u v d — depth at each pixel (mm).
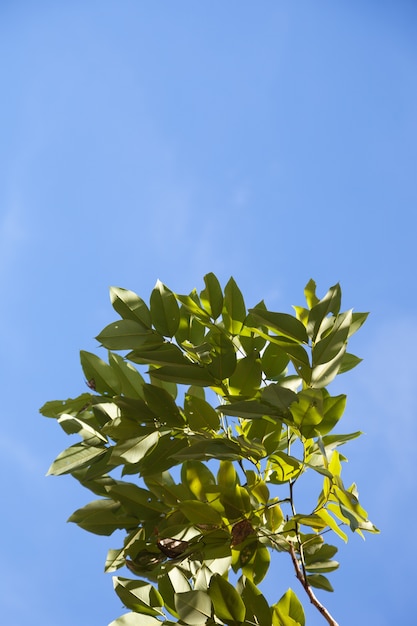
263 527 1845
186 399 1871
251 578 1849
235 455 1798
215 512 1827
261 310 1820
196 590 1754
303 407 1783
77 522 1844
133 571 1835
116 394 1945
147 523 1842
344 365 1939
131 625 1771
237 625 1744
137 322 1899
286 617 1769
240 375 1862
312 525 1867
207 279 1935
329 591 1900
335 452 1812
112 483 1868
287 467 1862
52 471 1850
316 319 1818
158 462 1848
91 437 1883
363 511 1762
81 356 1953
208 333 1938
